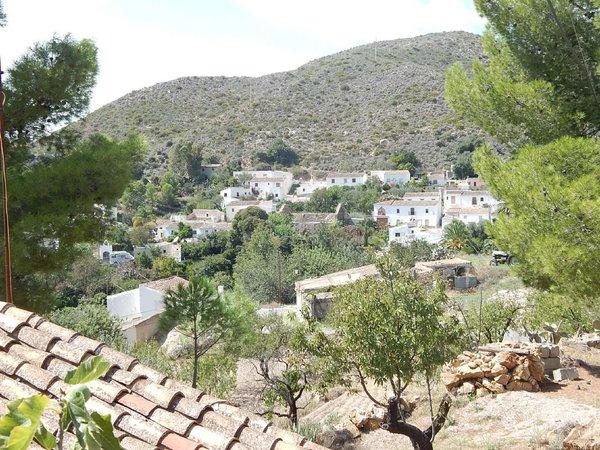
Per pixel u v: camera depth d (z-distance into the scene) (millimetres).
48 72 14172
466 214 77125
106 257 64312
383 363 12148
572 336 26219
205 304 18031
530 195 10320
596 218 9461
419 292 12758
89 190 13617
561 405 15867
